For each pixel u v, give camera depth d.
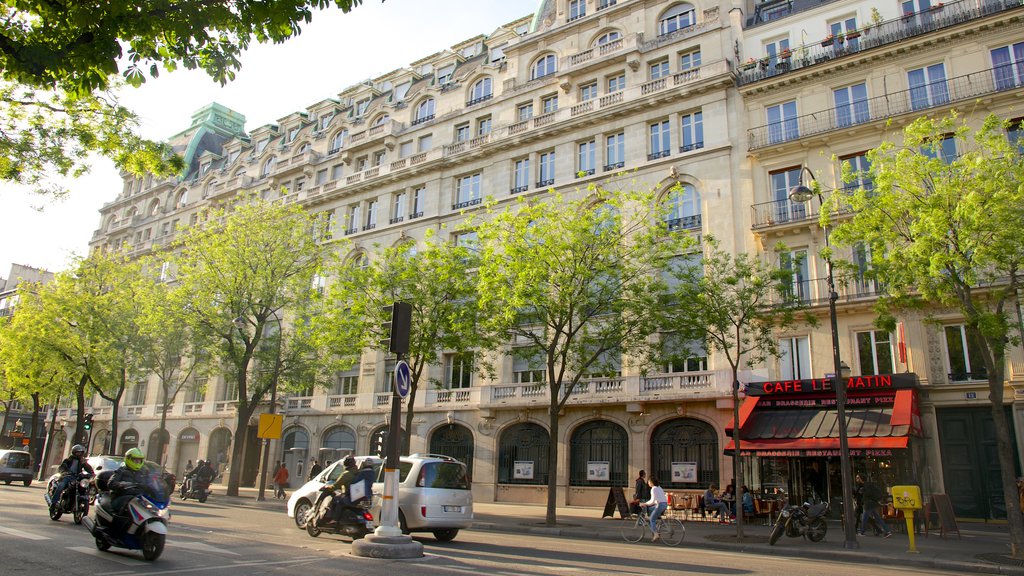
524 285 19.59
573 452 28.11
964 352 21.39
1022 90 21.69
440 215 35.44
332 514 13.04
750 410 22.97
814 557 14.60
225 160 54.47
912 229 15.08
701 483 24.80
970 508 20.58
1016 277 15.55
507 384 30.02
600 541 16.53
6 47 7.63
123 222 58.47
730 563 12.18
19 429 62.72
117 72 7.82
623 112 30.17
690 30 29.72
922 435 20.84
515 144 33.34
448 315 23.23
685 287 19.05
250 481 40.00
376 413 34.53
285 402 38.69
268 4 7.48
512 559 11.38
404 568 9.43
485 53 39.53
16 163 12.09
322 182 43.72
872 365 22.89
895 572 11.73
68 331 33.09
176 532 13.08
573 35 34.06
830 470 22.25
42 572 8.05
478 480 29.91
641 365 21.17
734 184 26.75
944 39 23.66
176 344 31.17
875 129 24.19
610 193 22.17
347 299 25.17
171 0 7.44
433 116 39.16
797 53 27.20
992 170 14.84
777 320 22.73
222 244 29.00
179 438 44.47
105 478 9.97
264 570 8.80
